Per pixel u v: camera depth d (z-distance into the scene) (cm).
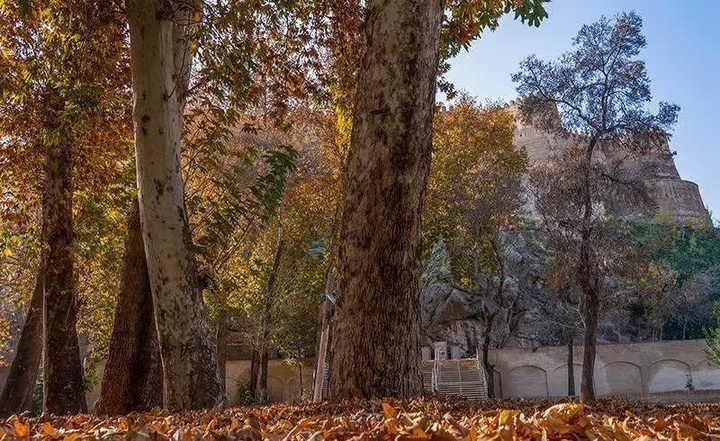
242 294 3031
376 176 542
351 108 1267
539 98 2648
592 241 2466
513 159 3725
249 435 226
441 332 4544
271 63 1149
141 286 979
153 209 721
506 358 3950
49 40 1045
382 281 532
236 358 4091
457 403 543
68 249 1255
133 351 959
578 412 204
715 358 3325
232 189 909
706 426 255
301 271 3259
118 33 1025
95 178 1451
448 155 3516
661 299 4059
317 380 1518
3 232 1473
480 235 3659
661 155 2625
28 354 1496
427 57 561
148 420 354
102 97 1137
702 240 5731
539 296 4672
